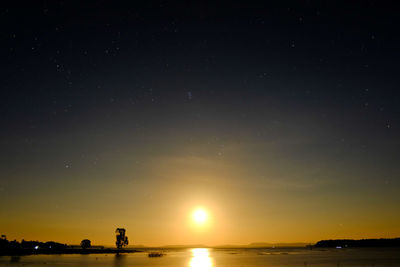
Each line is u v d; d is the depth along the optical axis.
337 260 89.44
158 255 141.38
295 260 96.44
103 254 135.50
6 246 128.88
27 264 72.88
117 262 87.75
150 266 76.06
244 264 83.38
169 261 99.19
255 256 136.88
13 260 85.69
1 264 72.62
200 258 122.19
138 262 90.19
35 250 127.62
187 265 81.25
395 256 104.00
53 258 97.56
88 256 115.50
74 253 133.25
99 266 71.62
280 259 105.31
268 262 89.69
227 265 80.31
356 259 91.88
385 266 67.12
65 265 71.62
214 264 84.75
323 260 91.75
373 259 90.12
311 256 121.88
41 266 67.81
